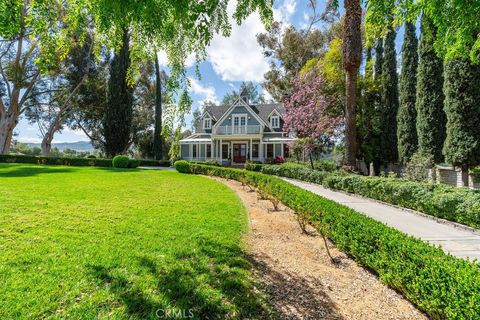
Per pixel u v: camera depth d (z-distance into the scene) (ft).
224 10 9.62
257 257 11.96
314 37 84.43
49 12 8.62
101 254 10.91
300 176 45.11
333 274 10.71
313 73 54.65
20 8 7.97
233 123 86.02
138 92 102.47
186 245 12.51
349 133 37.27
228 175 47.88
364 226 11.27
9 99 77.66
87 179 36.94
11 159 69.10
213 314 7.49
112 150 80.48
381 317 7.82
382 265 9.77
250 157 82.79
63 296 7.82
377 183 26.61
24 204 19.34
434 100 37.55
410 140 45.98
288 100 58.80
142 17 7.77
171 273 9.63
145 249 11.76
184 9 7.44
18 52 68.44
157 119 89.40
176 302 7.88
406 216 20.45
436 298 7.05
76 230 14.03
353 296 9.02
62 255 10.62
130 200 23.32
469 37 14.42
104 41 10.42
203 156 90.22
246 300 8.27
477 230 16.11
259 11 10.57
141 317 7.11
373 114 56.29
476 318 5.82
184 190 31.04
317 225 15.53
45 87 85.05
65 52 10.00
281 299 8.60
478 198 16.89
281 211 21.72
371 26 16.52
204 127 92.84
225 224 16.62
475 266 6.95
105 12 7.69
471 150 28.17
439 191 20.17
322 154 65.31
